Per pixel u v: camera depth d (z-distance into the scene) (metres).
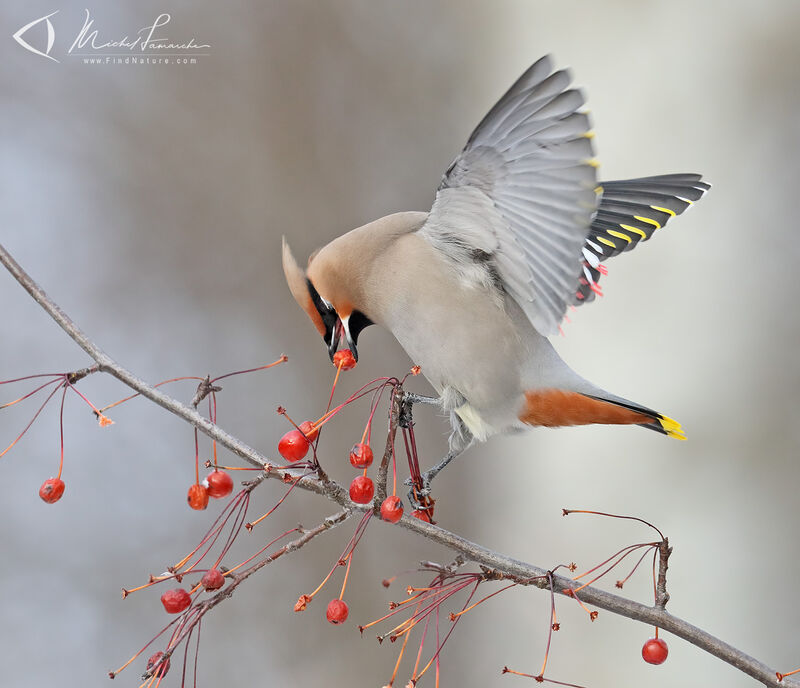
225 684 13.75
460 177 6.96
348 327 8.41
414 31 15.39
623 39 11.28
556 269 6.75
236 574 6.39
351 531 14.19
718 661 10.70
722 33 11.23
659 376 10.95
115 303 15.73
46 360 15.80
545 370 7.91
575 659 11.05
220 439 6.72
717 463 10.91
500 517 12.10
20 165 16.05
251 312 15.49
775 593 10.64
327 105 15.59
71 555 14.90
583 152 6.27
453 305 7.88
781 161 11.14
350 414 14.70
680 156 11.20
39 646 14.34
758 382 10.90
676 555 10.86
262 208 15.52
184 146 15.81
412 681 6.40
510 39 13.05
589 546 11.09
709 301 11.02
